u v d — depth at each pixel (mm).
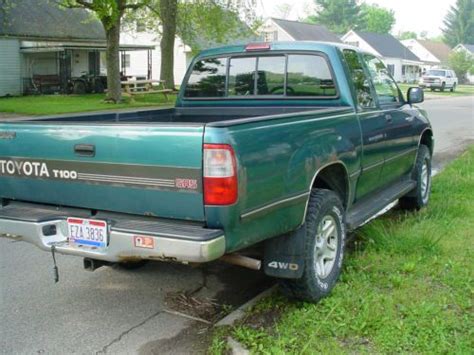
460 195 7480
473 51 86438
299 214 3883
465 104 31547
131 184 3473
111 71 22797
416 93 6246
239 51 5555
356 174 4785
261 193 3461
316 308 4062
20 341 3812
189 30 27797
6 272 5082
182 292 4641
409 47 78750
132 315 4219
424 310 3871
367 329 3664
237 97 5637
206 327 4004
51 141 3760
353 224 4734
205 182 3211
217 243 3227
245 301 4449
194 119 5898
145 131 3363
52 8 31062
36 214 3887
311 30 59750
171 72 26547
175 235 3246
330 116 4418
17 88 29094
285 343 3541
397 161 5902
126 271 5109
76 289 4711
